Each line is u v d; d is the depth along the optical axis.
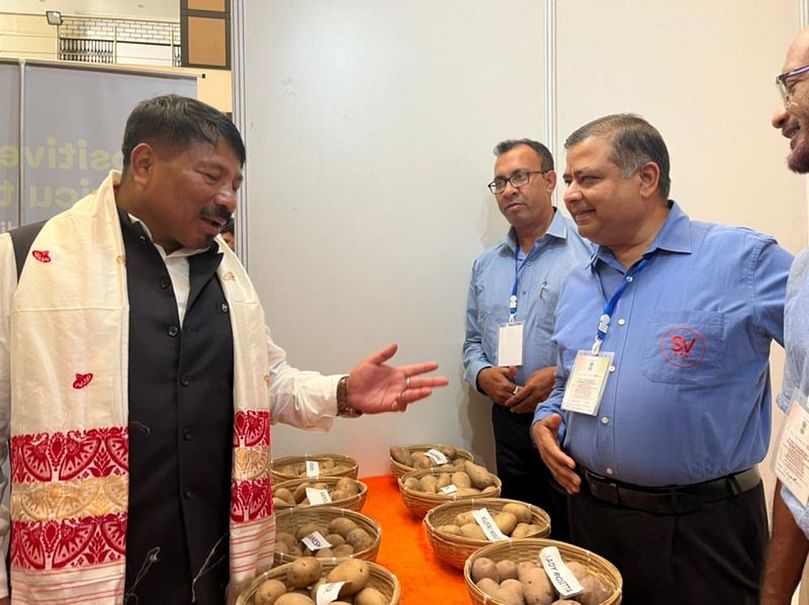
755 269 1.40
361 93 2.34
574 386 1.57
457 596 1.40
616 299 1.57
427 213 2.44
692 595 1.40
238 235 2.20
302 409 1.40
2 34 7.36
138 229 1.13
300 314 2.28
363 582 1.23
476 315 2.47
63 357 1.03
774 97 2.82
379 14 2.35
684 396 1.39
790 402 1.13
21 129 2.09
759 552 1.45
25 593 1.00
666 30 2.70
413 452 2.39
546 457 1.64
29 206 2.10
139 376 1.09
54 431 1.02
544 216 2.28
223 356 1.20
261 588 1.19
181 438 1.13
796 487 1.07
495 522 1.66
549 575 1.30
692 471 1.39
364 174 2.35
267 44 2.22
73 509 1.02
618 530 1.49
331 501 1.82
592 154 1.50
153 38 7.62
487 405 2.54
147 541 1.09
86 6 7.34
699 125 2.74
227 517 1.21
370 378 1.38
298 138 2.26
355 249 2.35
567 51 2.59
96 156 2.16
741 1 2.77
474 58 2.48
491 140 2.51
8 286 1.05
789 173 2.84
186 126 1.07
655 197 1.52
